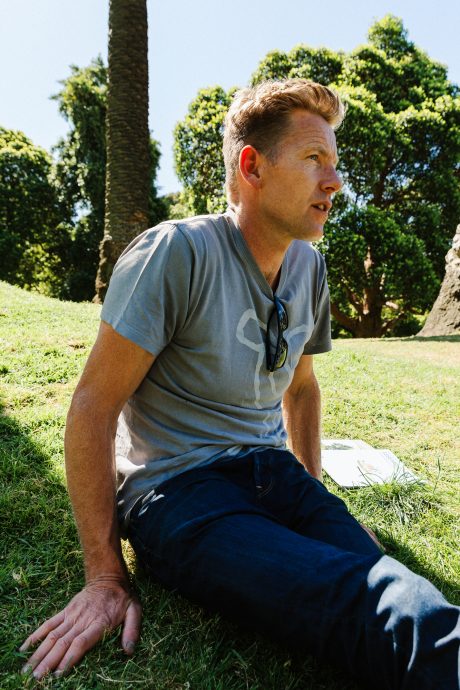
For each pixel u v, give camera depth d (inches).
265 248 57.2
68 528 65.8
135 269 50.7
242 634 51.4
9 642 46.8
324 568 39.9
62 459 85.5
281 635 41.4
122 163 299.9
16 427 95.3
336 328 742.5
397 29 604.4
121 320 49.7
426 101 564.1
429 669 32.6
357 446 109.5
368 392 150.6
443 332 364.8
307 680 47.1
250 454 56.3
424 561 70.1
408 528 79.7
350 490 89.1
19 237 759.7
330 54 554.6
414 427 126.7
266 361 57.5
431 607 34.2
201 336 53.0
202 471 52.5
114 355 50.0
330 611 38.0
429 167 565.3
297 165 53.7
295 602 39.6
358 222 505.0
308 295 64.6
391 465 99.7
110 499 50.4
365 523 79.3
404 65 592.1
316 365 176.9
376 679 36.3
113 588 49.3
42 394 113.8
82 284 762.8
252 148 54.7
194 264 51.1
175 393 54.7
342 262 501.0
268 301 56.7
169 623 52.2
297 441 74.9
